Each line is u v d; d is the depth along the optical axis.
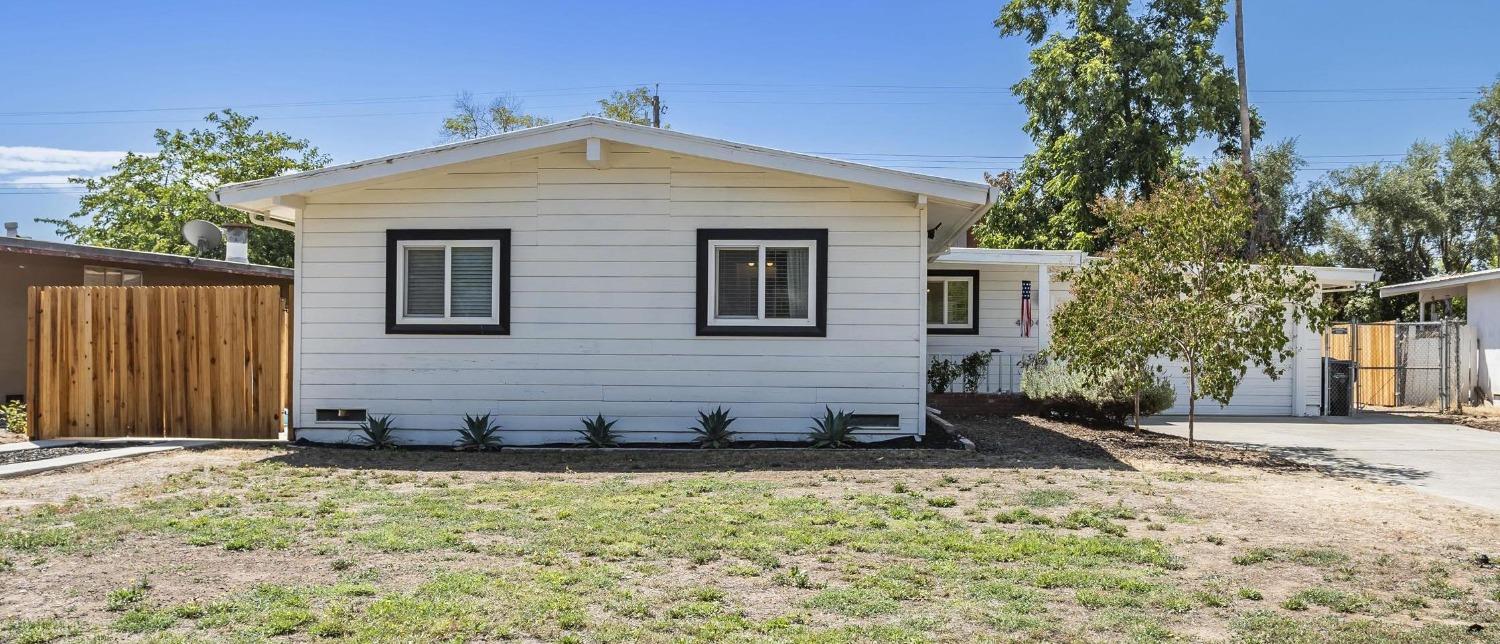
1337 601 4.88
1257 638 4.31
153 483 8.07
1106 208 13.83
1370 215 35.22
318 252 11.14
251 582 5.00
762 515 6.76
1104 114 28.58
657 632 4.29
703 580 5.13
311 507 7.03
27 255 14.81
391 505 7.10
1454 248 36.16
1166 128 29.03
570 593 4.82
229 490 7.82
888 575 5.23
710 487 8.00
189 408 11.16
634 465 9.45
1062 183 29.39
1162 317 10.94
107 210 37.62
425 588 4.86
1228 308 10.88
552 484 8.16
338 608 4.53
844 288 10.91
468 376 11.08
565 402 11.03
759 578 5.19
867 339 10.91
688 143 10.57
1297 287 10.66
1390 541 6.25
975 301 17.53
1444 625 4.52
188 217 35.44
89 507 6.95
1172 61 27.94
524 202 11.05
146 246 35.78
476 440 10.62
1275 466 10.09
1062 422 14.16
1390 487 8.71
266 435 11.05
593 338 11.03
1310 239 36.62
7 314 14.52
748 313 11.01
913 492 7.84
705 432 10.82
